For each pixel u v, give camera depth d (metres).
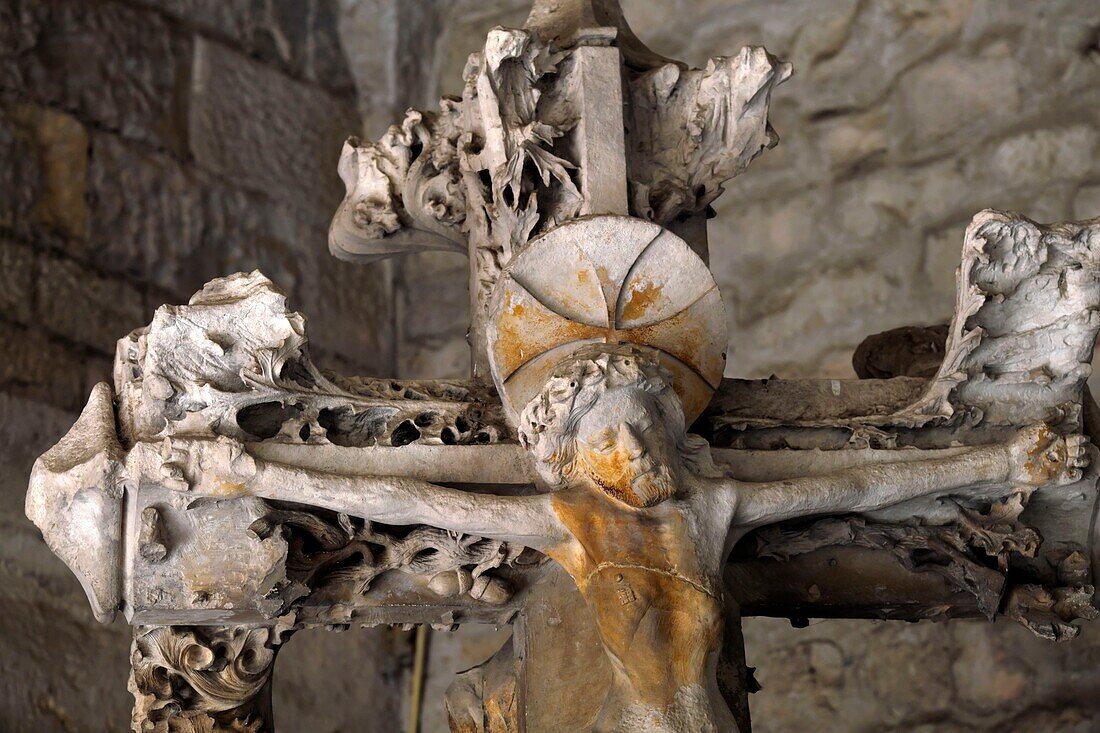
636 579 2.22
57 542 2.27
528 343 2.36
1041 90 4.07
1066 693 3.69
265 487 2.24
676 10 4.44
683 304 2.40
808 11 4.31
